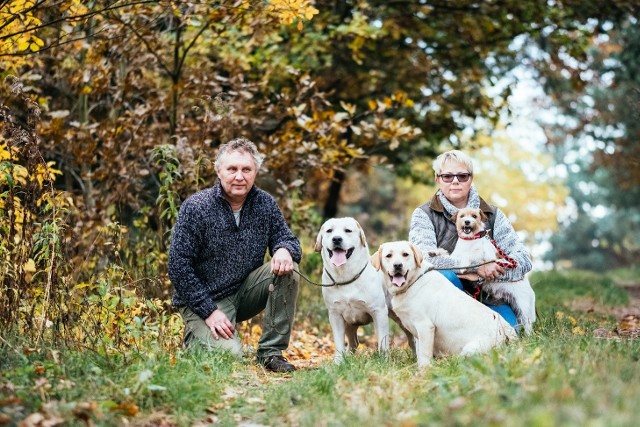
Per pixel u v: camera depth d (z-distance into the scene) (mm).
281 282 5055
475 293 5387
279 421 3514
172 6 6051
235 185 4969
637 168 18125
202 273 5113
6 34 5324
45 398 3430
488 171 29922
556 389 2922
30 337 4438
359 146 8688
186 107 8172
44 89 8812
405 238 19969
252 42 7617
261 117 7859
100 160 7492
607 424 2414
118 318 4750
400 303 4801
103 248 6324
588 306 9133
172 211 5926
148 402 3580
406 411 3295
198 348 4688
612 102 16656
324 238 4988
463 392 3299
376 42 11648
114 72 7578
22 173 4984
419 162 16891
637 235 37719
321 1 10031
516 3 10719
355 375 4043
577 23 11773
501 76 13617
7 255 4625
